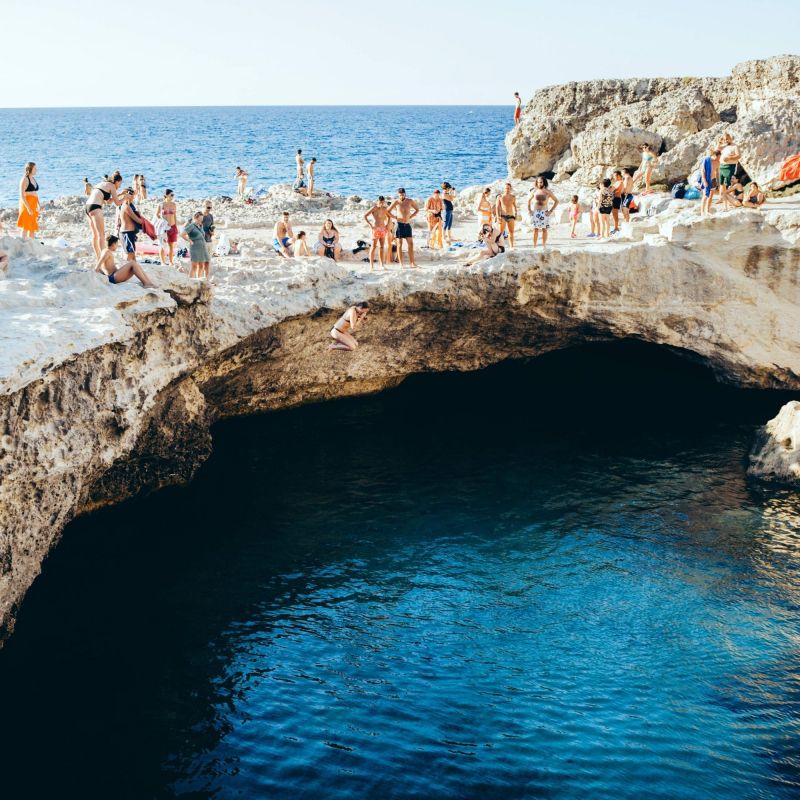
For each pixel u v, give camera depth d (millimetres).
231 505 18031
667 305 22484
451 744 11000
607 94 38656
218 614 14094
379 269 22531
